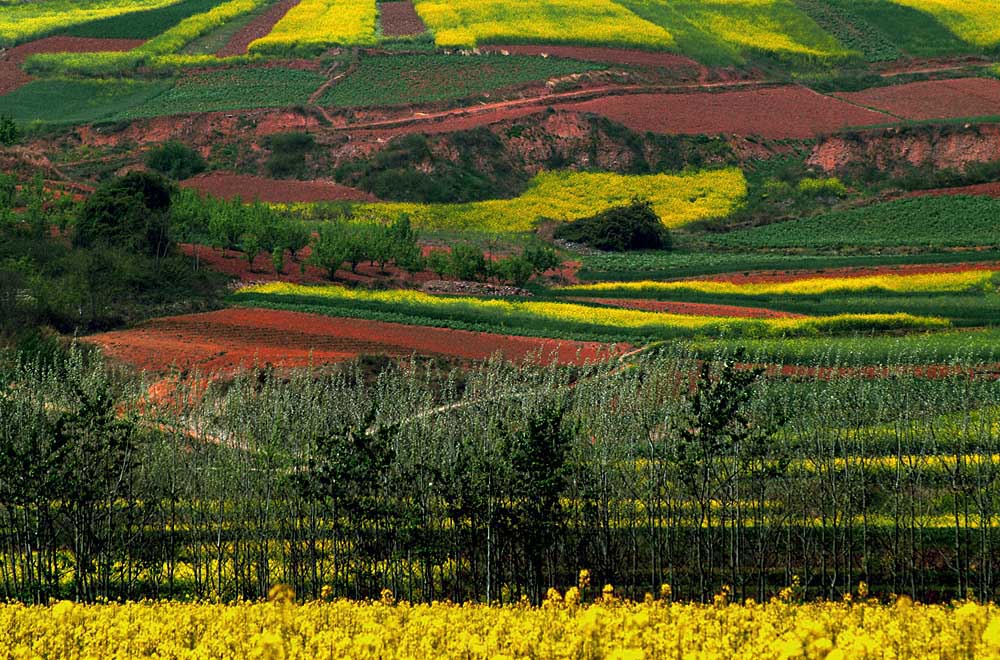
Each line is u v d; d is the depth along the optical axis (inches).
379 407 3971.5
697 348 5723.4
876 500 3671.3
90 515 3304.6
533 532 3154.5
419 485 3307.1
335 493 3211.1
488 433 3570.4
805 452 3737.7
